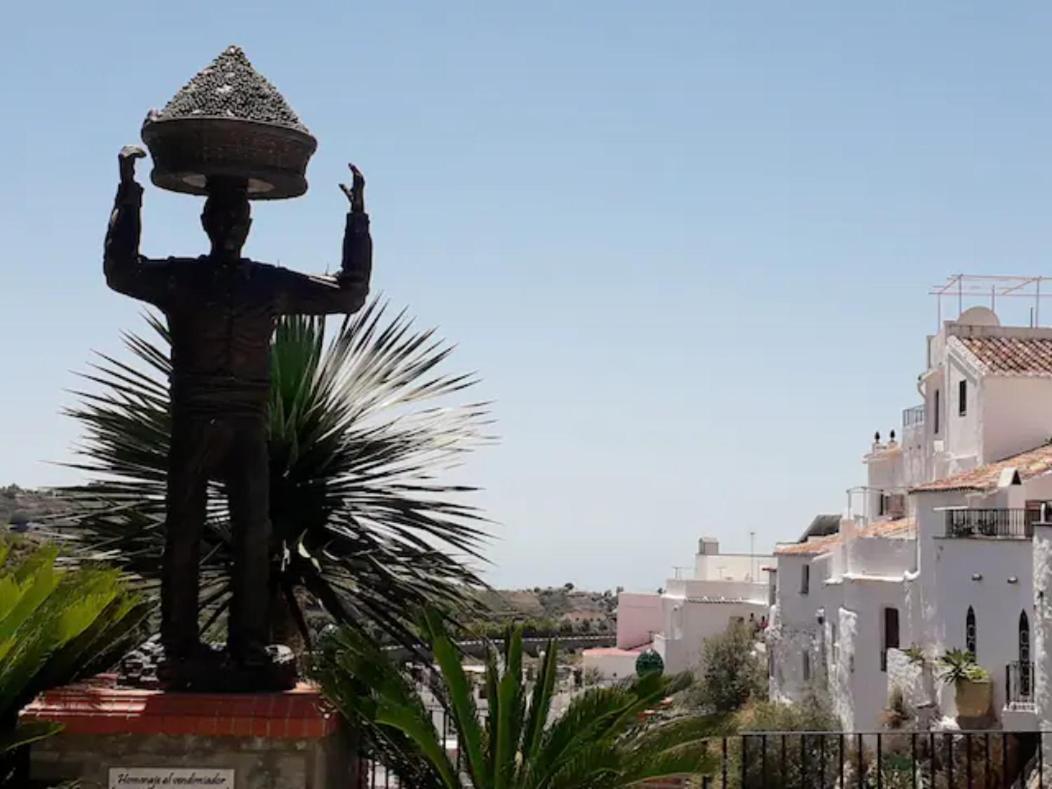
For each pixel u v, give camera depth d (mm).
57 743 9578
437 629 10797
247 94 9922
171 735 9578
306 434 12922
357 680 10312
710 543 77000
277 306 10227
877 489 52406
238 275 10094
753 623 61688
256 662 10125
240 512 10195
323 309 10406
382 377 13438
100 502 12523
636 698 10477
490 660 10891
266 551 10289
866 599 39969
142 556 12469
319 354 13328
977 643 32031
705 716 10938
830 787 27953
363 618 12789
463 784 10773
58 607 9312
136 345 12820
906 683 35844
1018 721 28156
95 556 12242
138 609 10844
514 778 10266
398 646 12977
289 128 9922
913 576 37250
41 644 8992
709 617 64625
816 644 45281
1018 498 32312
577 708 10367
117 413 12664
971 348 43688
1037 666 27625
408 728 10008
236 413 10094
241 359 10117
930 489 36062
